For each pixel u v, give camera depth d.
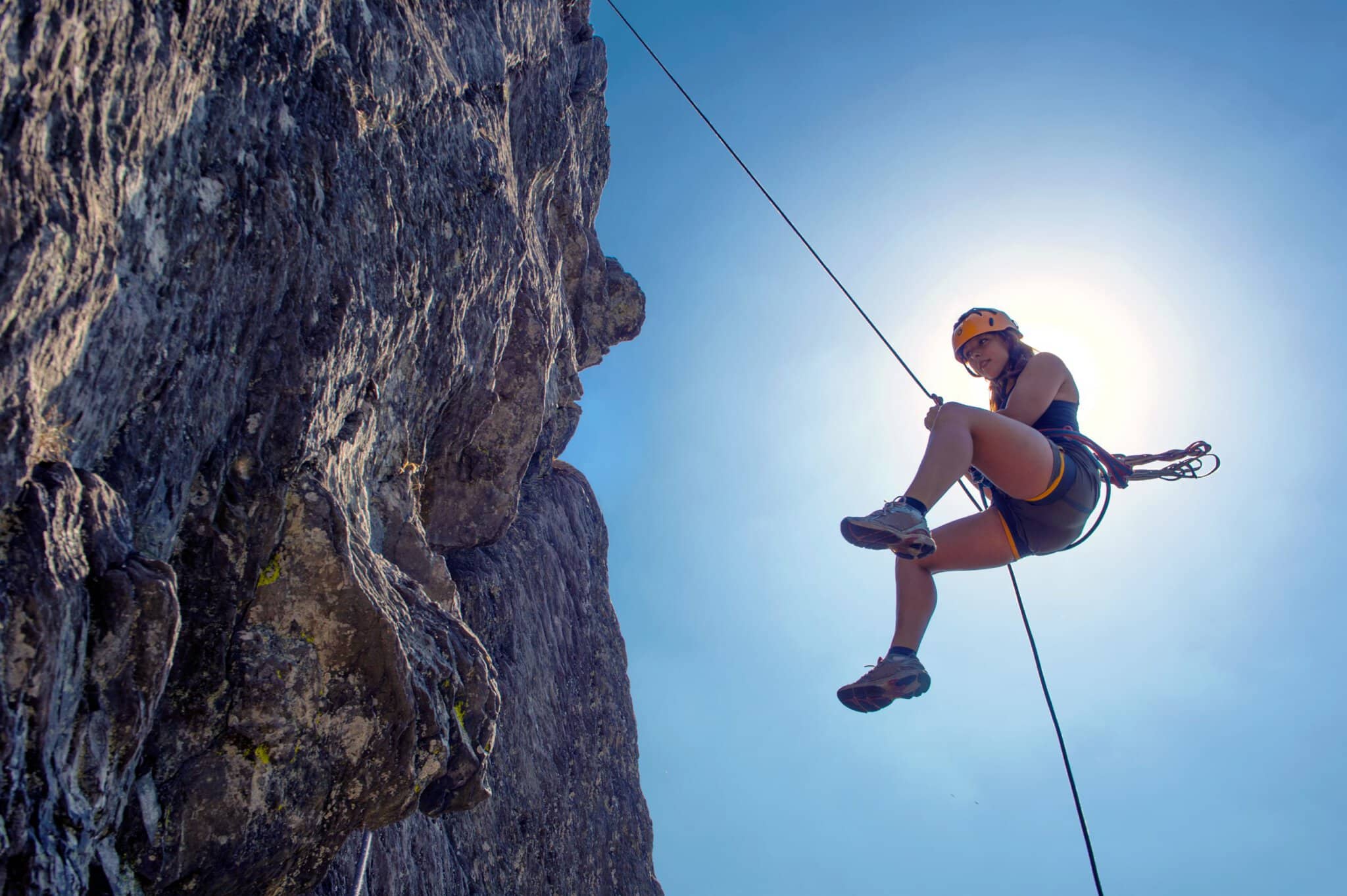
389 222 3.85
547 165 7.11
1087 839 3.37
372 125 3.80
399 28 4.11
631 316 9.90
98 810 2.36
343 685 3.08
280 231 3.02
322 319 3.33
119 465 2.51
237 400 2.99
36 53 1.97
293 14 3.15
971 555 3.76
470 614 6.94
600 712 8.75
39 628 2.08
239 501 3.01
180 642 2.83
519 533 8.45
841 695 3.53
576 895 7.20
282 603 3.06
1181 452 3.90
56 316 2.11
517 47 6.18
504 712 7.01
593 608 9.48
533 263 6.16
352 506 3.91
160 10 2.38
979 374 4.11
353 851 4.52
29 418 2.09
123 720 2.39
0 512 2.07
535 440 5.88
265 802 2.88
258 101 2.96
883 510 3.24
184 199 2.59
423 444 4.81
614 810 8.35
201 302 2.71
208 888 2.83
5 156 1.94
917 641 3.62
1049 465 3.51
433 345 4.52
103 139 2.22
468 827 6.35
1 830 1.99
